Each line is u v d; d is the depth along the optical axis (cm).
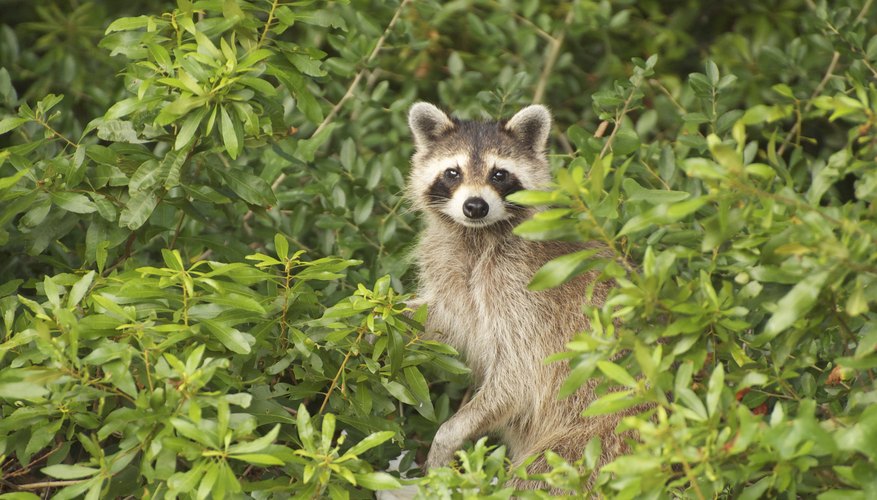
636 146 948
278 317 777
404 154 1260
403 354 758
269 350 780
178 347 726
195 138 819
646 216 569
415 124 1095
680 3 1483
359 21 1223
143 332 684
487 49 1324
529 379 965
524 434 990
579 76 1380
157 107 810
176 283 712
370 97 1249
